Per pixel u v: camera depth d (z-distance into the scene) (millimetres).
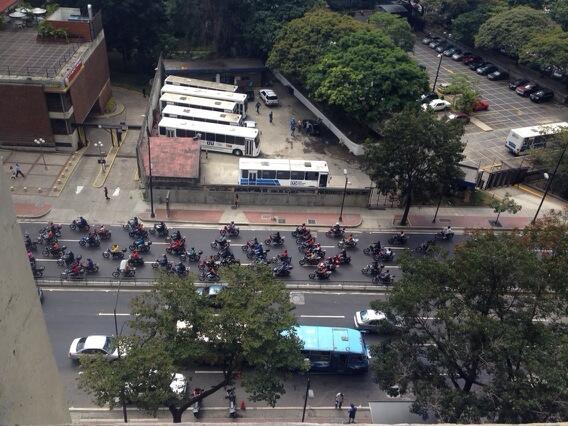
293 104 69688
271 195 49125
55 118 52500
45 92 50625
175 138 52844
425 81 56719
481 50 85938
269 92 68562
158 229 43969
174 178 47781
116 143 57062
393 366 26719
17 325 6762
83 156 54312
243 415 30766
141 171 50344
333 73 56000
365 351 33094
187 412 30906
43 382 7633
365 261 43500
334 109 60594
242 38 73062
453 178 45844
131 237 43688
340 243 44656
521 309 25688
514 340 22703
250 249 42625
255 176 50562
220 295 26906
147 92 69625
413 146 43531
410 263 27766
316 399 32062
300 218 48250
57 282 38281
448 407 24000
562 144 52062
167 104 60875
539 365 21484
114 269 40156
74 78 52812
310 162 51719
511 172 55406
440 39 91688
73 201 47594
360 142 58469
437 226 48656
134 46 72625
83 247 42188
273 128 63562
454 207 51531
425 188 45188
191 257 41500
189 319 25969
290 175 50656
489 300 25531
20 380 6828
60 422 8375
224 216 47594
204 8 69625
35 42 58062
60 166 52281
